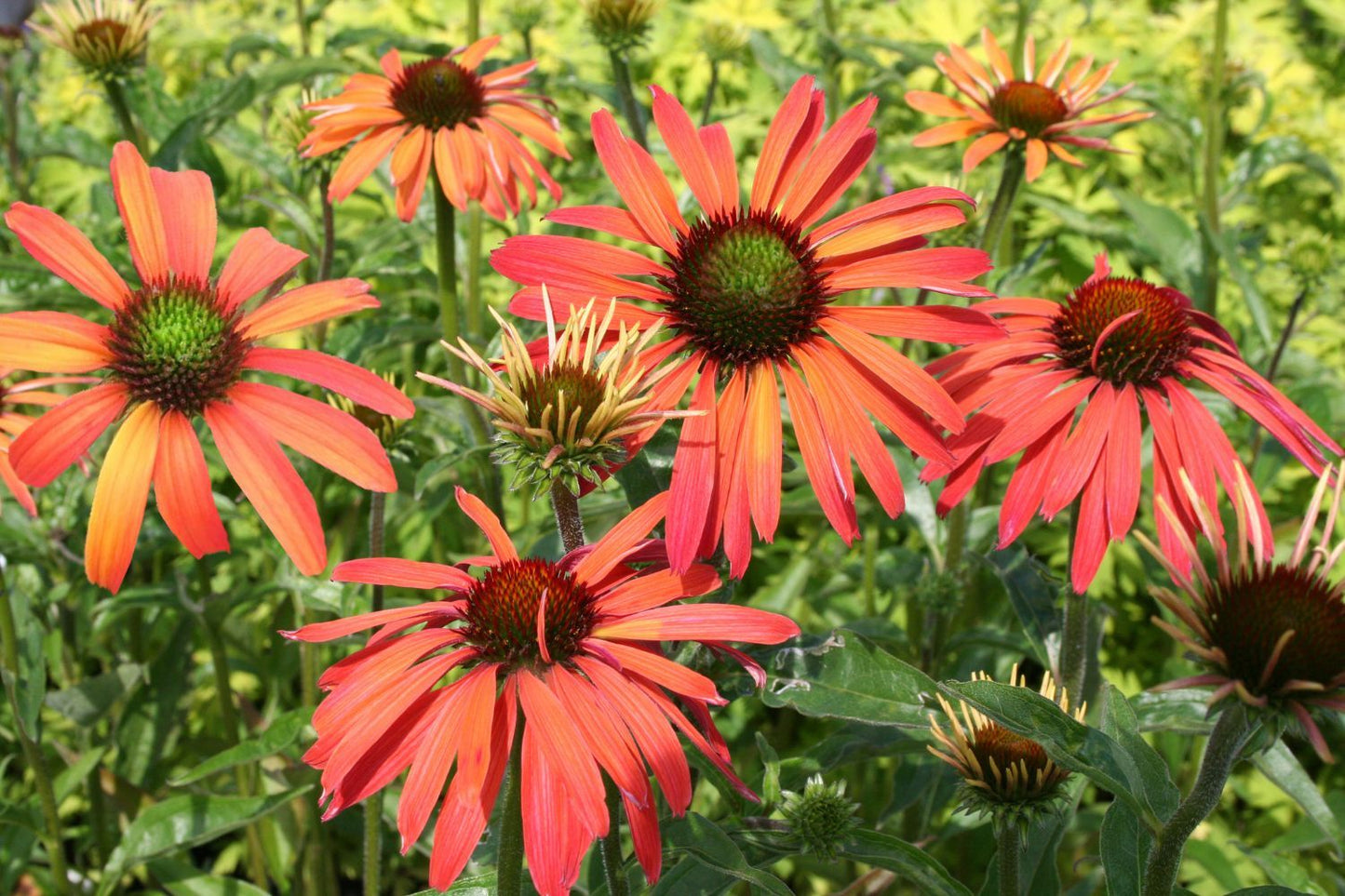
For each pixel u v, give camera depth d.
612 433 0.46
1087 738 0.45
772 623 0.47
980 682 0.46
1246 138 1.14
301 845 0.75
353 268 0.73
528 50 0.90
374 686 0.46
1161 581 0.76
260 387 0.49
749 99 1.08
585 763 0.44
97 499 0.47
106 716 0.76
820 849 0.51
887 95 0.93
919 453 0.48
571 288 0.49
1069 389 0.53
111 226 0.77
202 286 0.50
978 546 0.72
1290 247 0.84
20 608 0.65
